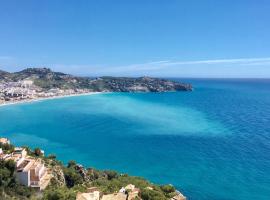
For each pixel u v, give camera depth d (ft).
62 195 314.14
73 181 438.81
